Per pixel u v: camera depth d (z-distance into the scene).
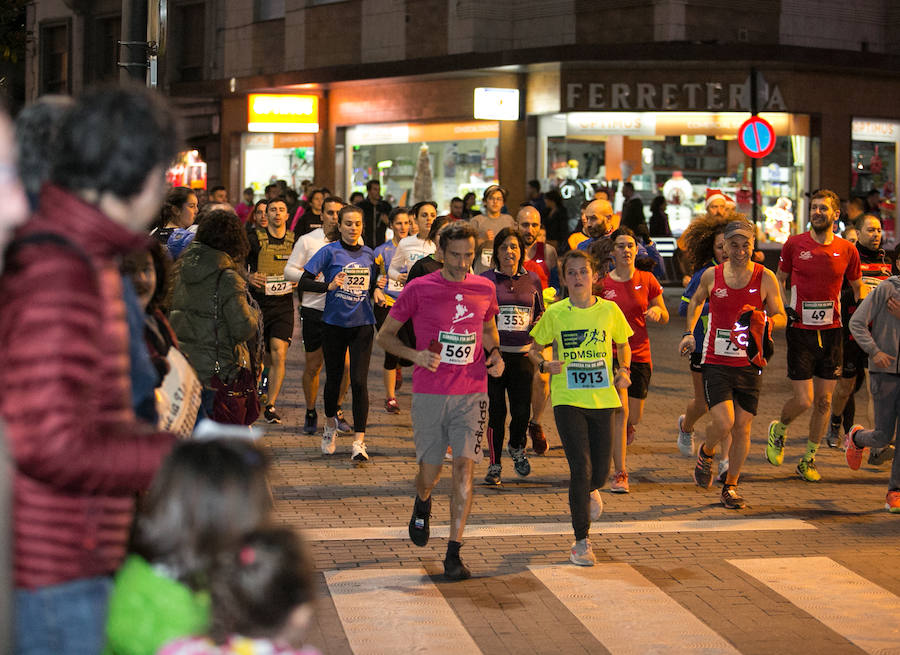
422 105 29.64
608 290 10.28
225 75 35.84
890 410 9.41
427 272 11.20
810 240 10.34
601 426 7.54
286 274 11.26
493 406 9.74
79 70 40.31
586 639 6.02
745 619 6.39
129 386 3.12
